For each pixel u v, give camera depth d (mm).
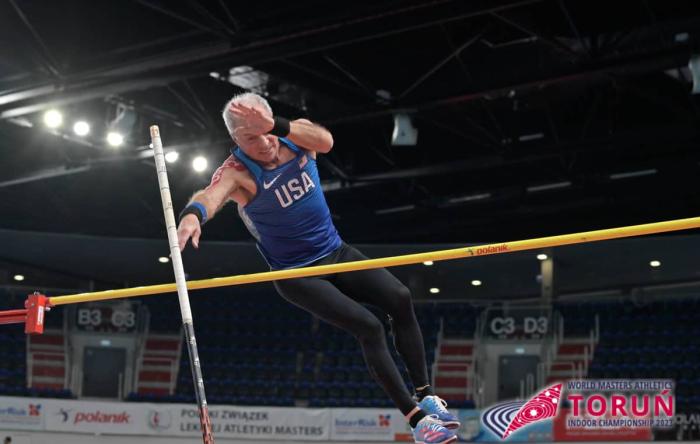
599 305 21531
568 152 15297
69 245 22297
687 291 23500
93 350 20938
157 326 22422
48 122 14539
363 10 11383
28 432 17922
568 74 12836
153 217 20328
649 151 16531
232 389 20891
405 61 14234
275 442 18203
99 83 13586
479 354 20359
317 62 14039
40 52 13148
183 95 15289
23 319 5902
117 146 16469
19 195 19406
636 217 19734
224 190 4652
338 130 16609
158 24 12711
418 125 16500
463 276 23938
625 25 12766
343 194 19484
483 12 10938
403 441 17969
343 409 18297
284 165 4809
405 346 4863
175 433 18219
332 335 22484
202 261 23531
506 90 13258
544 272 21688
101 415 18203
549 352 20078
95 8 12336
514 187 18453
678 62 12469
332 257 5004
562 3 11820
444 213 19812
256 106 4668
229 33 12141
